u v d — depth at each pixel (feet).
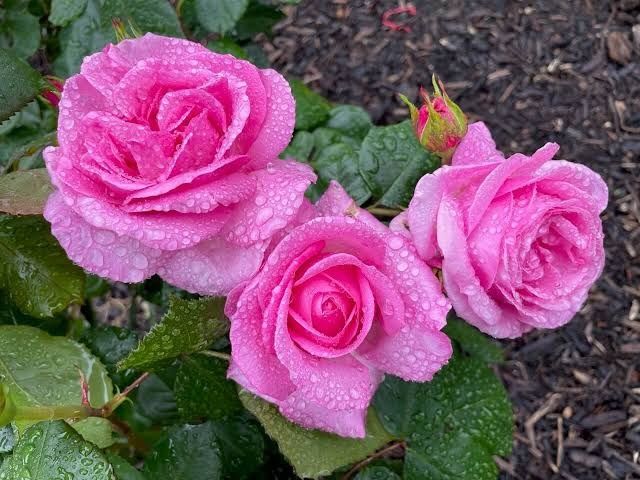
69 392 1.15
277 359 0.97
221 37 1.58
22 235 1.20
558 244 1.08
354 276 0.98
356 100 2.97
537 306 1.07
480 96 2.94
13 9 1.69
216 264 0.99
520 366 2.53
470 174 1.02
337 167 1.42
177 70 0.97
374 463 1.38
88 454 0.96
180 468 1.20
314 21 3.16
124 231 0.91
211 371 1.22
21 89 1.21
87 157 0.95
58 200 0.98
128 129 0.94
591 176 1.06
